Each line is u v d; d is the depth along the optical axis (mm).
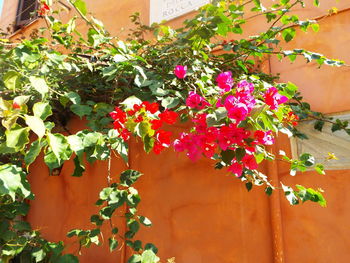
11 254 1965
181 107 1971
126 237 1938
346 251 2209
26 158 1121
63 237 3578
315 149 2535
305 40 2941
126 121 1390
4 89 2145
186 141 1599
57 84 2539
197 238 2791
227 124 1354
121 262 3012
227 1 2711
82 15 2080
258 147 1809
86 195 3572
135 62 1926
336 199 2342
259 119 1332
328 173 2426
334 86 2658
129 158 3396
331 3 2918
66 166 3883
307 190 1921
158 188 3129
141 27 3715
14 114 1067
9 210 2148
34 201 4027
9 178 1073
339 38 2773
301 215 2426
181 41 2369
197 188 2922
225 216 2719
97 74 2652
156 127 1376
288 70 2930
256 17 3348
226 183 2795
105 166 3551
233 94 1407
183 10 3943
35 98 2484
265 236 2506
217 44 2846
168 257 2875
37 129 1030
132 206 1840
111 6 4809
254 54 2689
